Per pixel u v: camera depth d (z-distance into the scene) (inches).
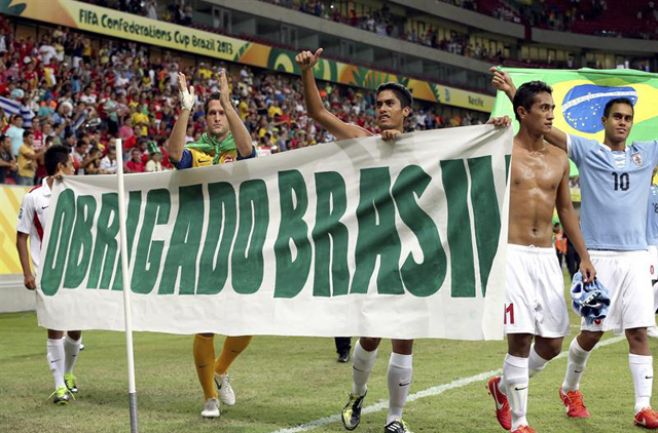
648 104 373.1
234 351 213.2
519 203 172.4
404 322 172.7
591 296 174.2
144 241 213.8
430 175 173.8
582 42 1975.9
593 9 2047.2
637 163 194.1
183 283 205.0
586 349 192.5
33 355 324.2
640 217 193.3
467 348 324.2
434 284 170.7
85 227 227.3
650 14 2063.2
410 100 183.8
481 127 169.2
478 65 1786.4
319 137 1149.1
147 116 858.8
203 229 204.8
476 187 168.9
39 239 241.4
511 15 1918.1
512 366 170.1
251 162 197.9
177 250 207.6
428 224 173.2
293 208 191.3
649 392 187.6
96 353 327.9
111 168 600.1
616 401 214.5
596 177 194.5
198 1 1251.8
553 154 176.4
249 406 216.7
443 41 1733.5
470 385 241.6
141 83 943.7
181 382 255.9
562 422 191.6
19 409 216.8
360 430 187.3
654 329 338.6
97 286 221.3
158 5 1178.0
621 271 190.4
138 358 311.4
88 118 744.3
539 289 171.5
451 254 169.8
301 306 186.4
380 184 179.6
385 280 176.1
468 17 1811.0
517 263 169.9
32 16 946.1
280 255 191.3
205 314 199.9
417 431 185.0
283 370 276.8
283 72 1346.0
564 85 383.6
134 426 148.0
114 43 1066.7
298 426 191.8
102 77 892.6
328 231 185.3
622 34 2011.6
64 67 854.5
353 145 183.3
